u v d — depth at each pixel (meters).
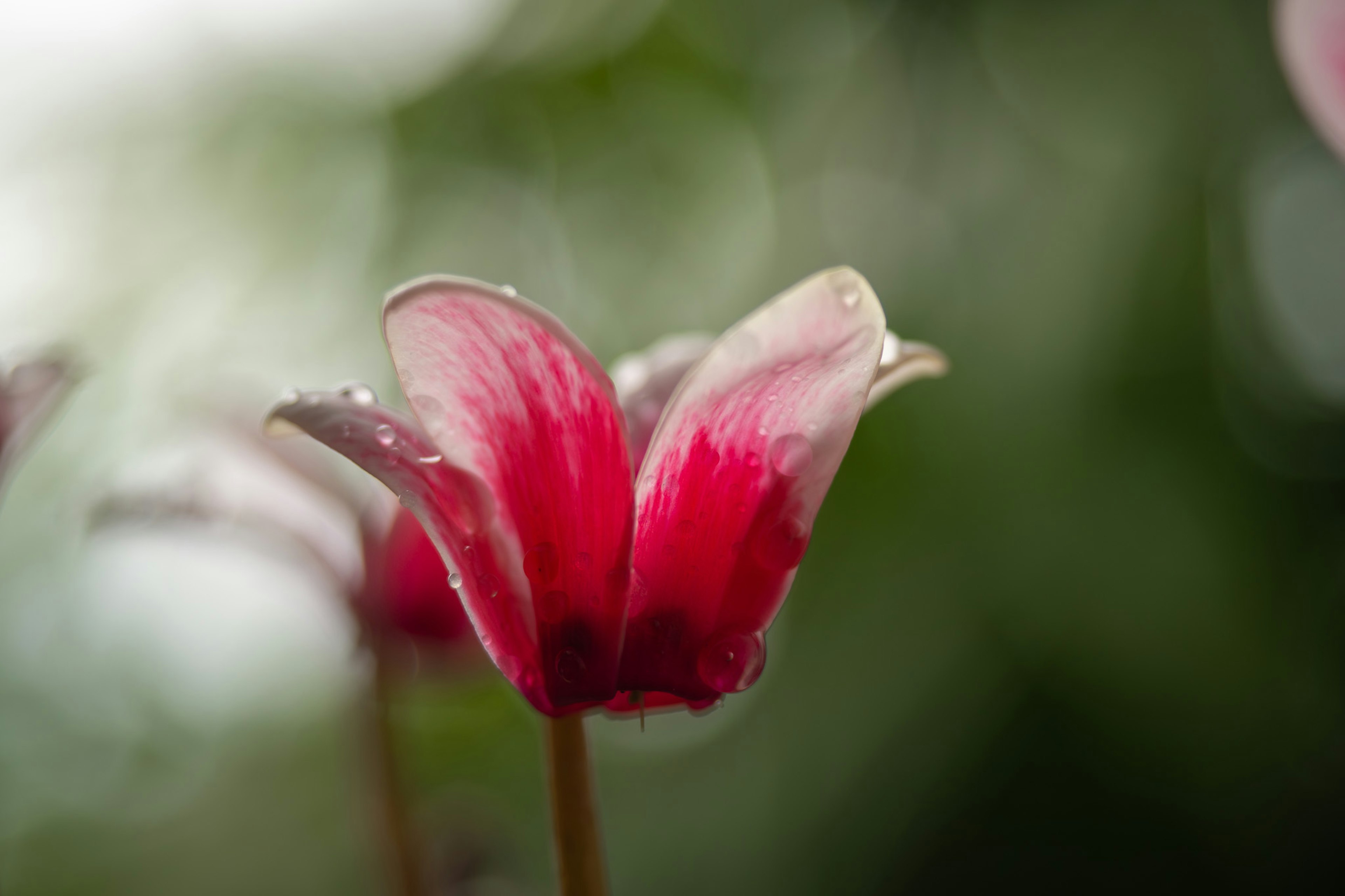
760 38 0.66
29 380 0.24
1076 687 0.52
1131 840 0.51
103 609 0.60
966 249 0.60
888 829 0.53
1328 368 0.55
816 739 0.56
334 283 0.66
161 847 0.60
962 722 0.53
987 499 0.55
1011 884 0.51
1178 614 0.52
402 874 0.28
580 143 0.67
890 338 0.22
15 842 0.57
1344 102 0.23
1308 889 0.49
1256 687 0.51
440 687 0.29
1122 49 0.59
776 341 0.21
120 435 0.59
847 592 0.57
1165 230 0.55
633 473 0.21
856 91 0.65
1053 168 0.59
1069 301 0.55
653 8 0.66
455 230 0.67
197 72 0.66
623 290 0.67
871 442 0.57
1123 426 0.55
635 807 0.60
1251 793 0.50
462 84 0.66
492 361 0.21
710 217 0.67
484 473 0.21
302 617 0.61
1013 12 0.61
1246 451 0.54
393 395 0.65
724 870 0.56
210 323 0.64
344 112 0.67
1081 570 0.53
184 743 0.62
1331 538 0.53
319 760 0.62
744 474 0.21
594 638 0.21
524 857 0.56
